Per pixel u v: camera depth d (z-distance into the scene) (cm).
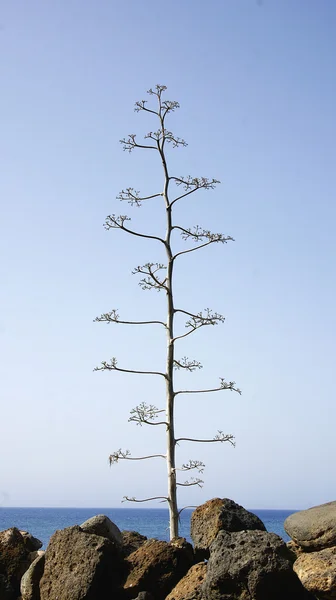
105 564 1505
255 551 1334
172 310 1814
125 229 1825
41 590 1552
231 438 1719
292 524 1513
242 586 1315
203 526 1602
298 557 1404
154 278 1812
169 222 1869
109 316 1789
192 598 1387
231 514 1597
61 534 1591
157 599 1494
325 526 1453
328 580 1274
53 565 1562
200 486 1703
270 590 1292
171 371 1772
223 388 1750
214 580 1335
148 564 1518
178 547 1553
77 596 1477
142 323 1802
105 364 1739
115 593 1499
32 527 12194
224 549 1366
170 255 1848
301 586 1309
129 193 1873
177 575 1511
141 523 13938
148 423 1723
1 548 1738
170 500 1702
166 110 1906
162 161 1897
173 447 1728
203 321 1770
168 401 1753
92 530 1670
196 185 1883
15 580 1692
